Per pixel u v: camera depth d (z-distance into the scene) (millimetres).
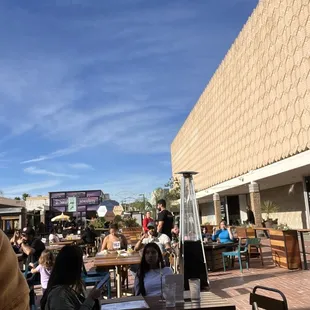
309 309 6145
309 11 19031
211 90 39500
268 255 14125
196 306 3439
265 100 25016
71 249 3379
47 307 3105
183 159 58125
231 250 12164
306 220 26125
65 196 37500
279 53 22688
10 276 1130
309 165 19422
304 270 10039
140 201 53438
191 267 8258
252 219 26312
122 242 10133
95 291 3221
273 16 23391
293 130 21094
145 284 4801
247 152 28562
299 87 20297
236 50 30812
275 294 7383
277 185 31000
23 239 10305
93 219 31266
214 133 38531
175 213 48219
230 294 7730
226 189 33625
